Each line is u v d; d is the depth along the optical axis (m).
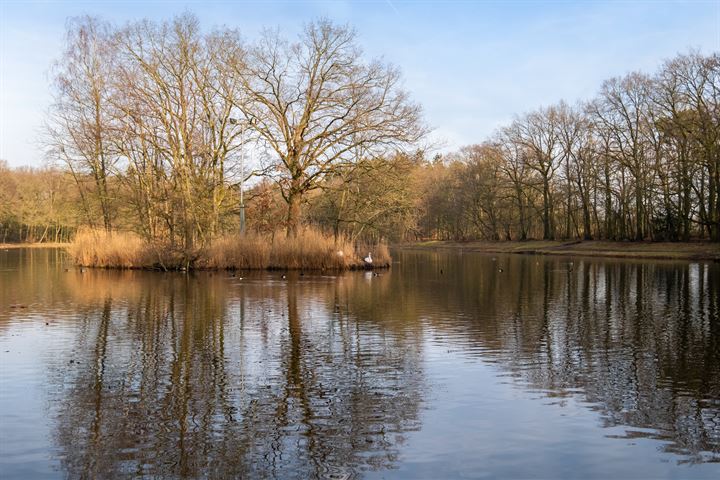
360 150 33.03
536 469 5.50
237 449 5.90
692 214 51.53
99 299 17.23
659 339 11.50
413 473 5.40
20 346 10.49
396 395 7.68
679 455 5.83
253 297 17.97
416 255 57.38
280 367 9.07
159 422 6.63
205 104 31.31
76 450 5.86
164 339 11.18
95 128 31.45
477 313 14.94
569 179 63.50
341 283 23.27
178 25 30.34
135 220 32.03
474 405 7.30
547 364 9.38
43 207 69.69
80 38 32.72
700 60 42.38
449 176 81.88
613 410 7.14
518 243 70.31
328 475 5.35
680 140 44.62
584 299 18.19
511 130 66.12
